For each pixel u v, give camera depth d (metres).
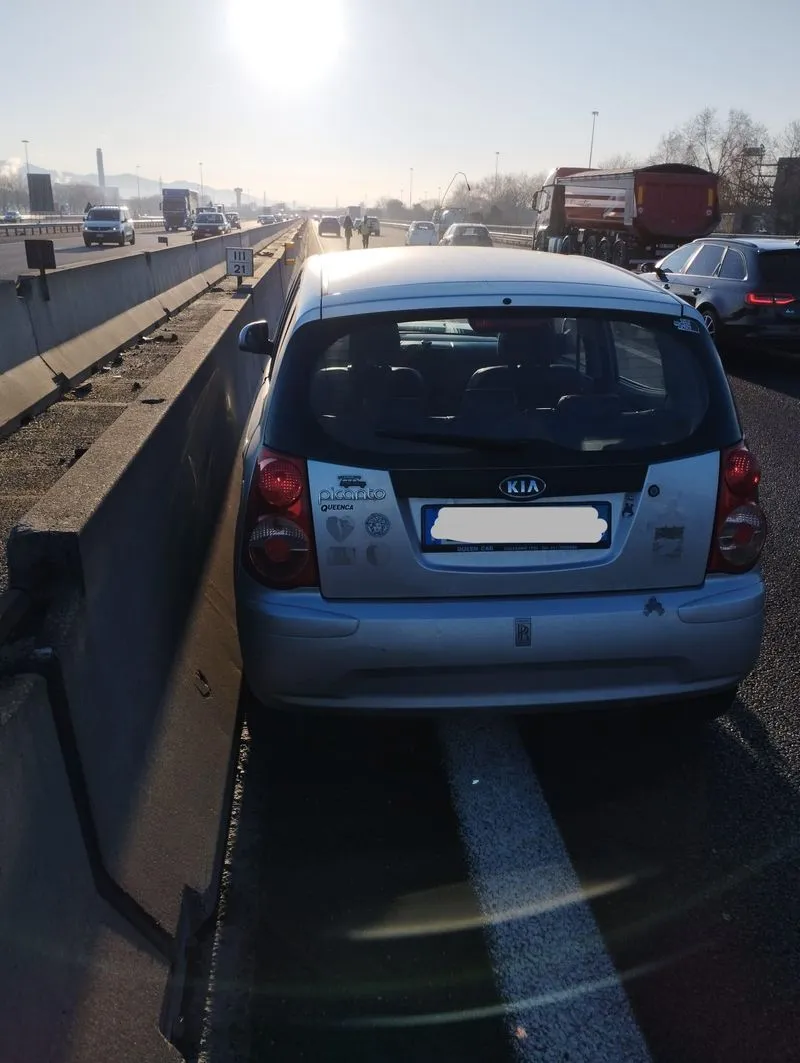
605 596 2.97
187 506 3.88
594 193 28.78
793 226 60.91
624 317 3.10
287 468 2.89
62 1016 1.70
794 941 2.54
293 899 2.69
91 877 2.01
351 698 2.97
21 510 5.16
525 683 2.98
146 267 14.05
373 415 2.94
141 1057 1.90
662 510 2.95
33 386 8.06
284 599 2.91
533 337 3.41
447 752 3.50
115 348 11.03
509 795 3.22
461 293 3.09
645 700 3.09
